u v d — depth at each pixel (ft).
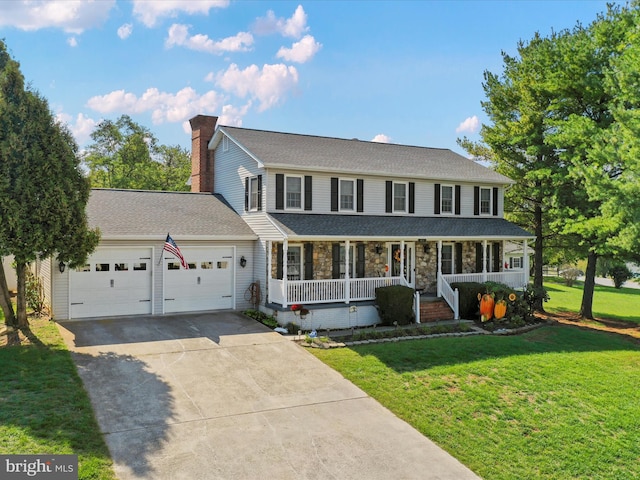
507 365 41.75
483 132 80.43
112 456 23.73
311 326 54.44
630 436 30.35
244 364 39.01
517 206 81.71
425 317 60.80
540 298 68.18
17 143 39.11
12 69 39.86
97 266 52.70
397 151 79.46
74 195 42.39
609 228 56.59
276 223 55.77
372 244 65.51
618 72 50.60
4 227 38.99
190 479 22.26
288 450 25.64
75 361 37.04
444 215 72.08
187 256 57.62
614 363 45.09
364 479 23.34
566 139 63.31
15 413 26.84
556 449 28.27
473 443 28.17
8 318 44.47
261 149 62.85
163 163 185.98
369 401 32.94
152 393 31.99
